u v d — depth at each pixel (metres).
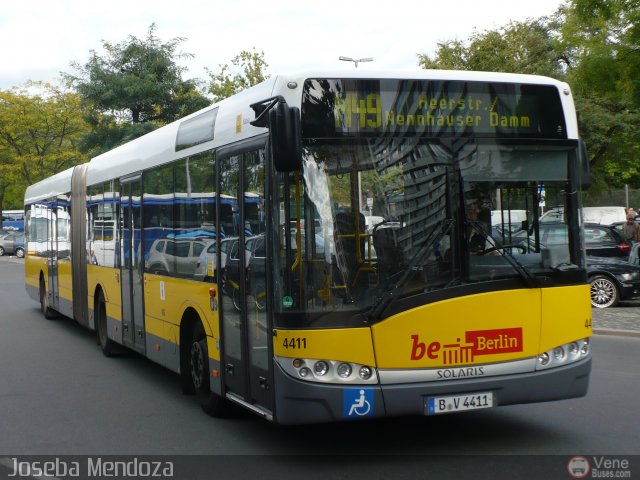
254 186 6.94
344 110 6.41
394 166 6.44
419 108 6.55
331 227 6.26
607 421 7.81
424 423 7.88
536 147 6.81
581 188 6.93
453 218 6.48
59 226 16.81
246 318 7.11
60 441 7.69
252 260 6.94
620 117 32.53
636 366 10.92
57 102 49.00
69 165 50.34
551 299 6.67
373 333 6.22
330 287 6.21
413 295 6.30
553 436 7.27
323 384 6.14
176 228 9.24
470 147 6.63
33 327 17.48
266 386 6.64
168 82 38.69
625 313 16.36
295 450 7.08
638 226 22.58
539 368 6.62
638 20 15.81
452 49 40.25
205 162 8.29
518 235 6.66
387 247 6.32
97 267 13.38
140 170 10.85
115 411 8.96
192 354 8.91
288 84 6.35
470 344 6.41
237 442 7.44
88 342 14.99
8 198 64.88
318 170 6.30
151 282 10.27
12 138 49.31
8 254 58.44
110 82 38.88
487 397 6.43
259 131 6.84
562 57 36.16
